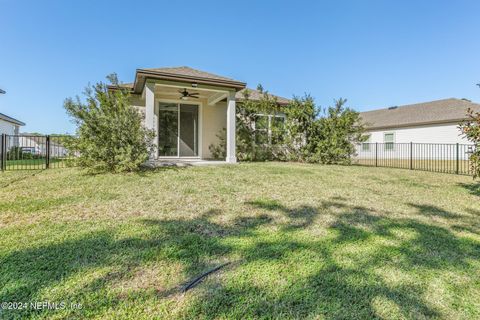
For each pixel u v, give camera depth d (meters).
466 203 5.36
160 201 4.88
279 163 11.75
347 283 2.31
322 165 11.70
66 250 2.80
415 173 10.03
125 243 3.01
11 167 9.49
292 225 3.76
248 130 12.56
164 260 2.64
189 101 12.73
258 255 2.79
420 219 4.21
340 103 12.83
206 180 6.88
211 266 2.55
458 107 18.70
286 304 2.01
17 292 2.07
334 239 3.28
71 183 6.30
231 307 1.96
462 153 16.33
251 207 4.60
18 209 4.28
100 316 1.83
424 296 2.16
